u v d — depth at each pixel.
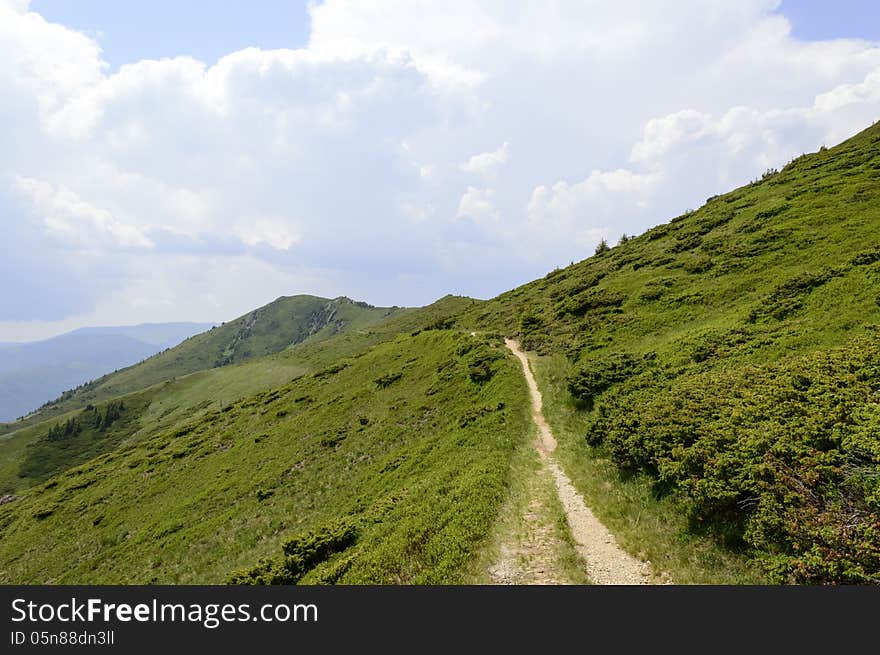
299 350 181.75
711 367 26.72
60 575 39.00
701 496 14.50
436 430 35.78
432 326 79.25
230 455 53.78
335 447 43.16
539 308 59.53
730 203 65.44
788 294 32.06
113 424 179.62
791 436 14.98
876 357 18.27
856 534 10.62
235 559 29.73
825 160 63.78
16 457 166.50
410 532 17.69
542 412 31.08
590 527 16.55
